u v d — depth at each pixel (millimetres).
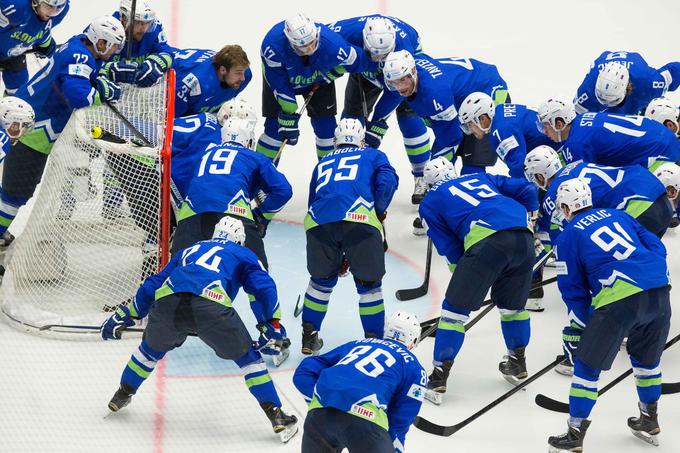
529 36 39000
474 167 27984
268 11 39750
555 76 36719
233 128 24234
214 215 23094
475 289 22141
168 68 26812
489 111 25484
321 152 29500
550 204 23203
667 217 23391
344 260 23484
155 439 20500
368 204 23094
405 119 29125
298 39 26141
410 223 29438
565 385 23281
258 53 37219
